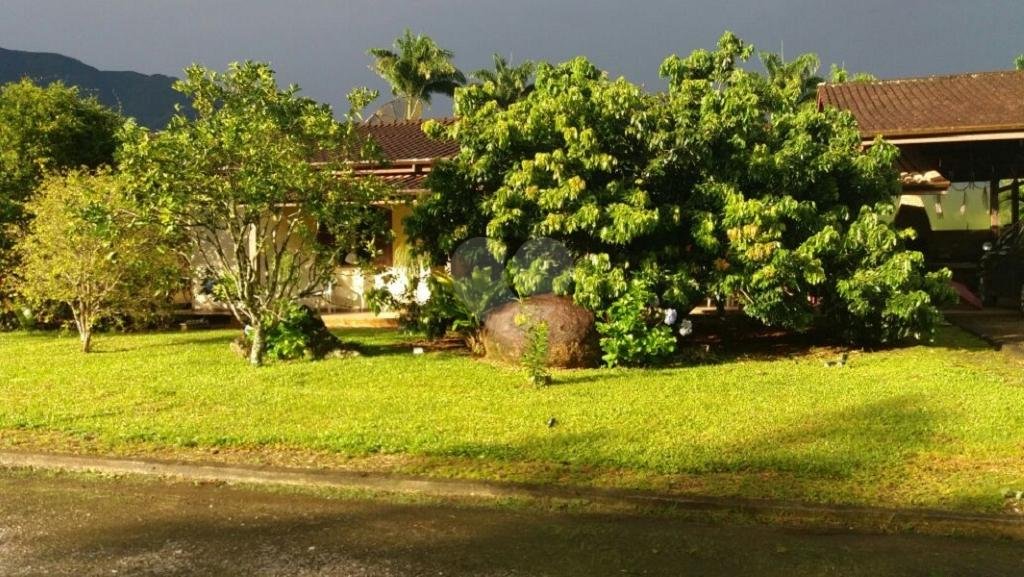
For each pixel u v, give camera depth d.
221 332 14.78
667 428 7.24
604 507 5.61
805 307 11.20
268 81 10.35
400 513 5.56
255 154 9.93
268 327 11.35
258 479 6.27
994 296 16.11
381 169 15.45
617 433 7.09
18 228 14.91
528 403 8.26
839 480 5.87
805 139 11.41
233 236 10.72
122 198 10.99
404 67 40.03
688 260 11.20
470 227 11.81
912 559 4.72
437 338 12.54
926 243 19.05
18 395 9.02
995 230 18.52
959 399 8.09
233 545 5.02
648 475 6.08
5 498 5.96
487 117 11.44
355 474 6.21
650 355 10.35
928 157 18.48
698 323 13.86
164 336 14.09
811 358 10.89
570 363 10.25
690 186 11.48
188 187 10.04
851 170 11.85
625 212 10.24
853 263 11.30
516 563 4.71
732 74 11.99
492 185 11.71
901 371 9.67
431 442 6.91
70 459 6.70
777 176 11.27
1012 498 5.47
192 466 6.45
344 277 15.91
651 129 11.05
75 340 13.70
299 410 8.12
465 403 8.31
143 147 9.80
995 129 15.02
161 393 9.01
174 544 5.05
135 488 6.17
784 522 5.32
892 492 5.62
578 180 10.46
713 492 5.69
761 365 10.30
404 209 14.55
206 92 10.31
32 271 12.91
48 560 4.82
